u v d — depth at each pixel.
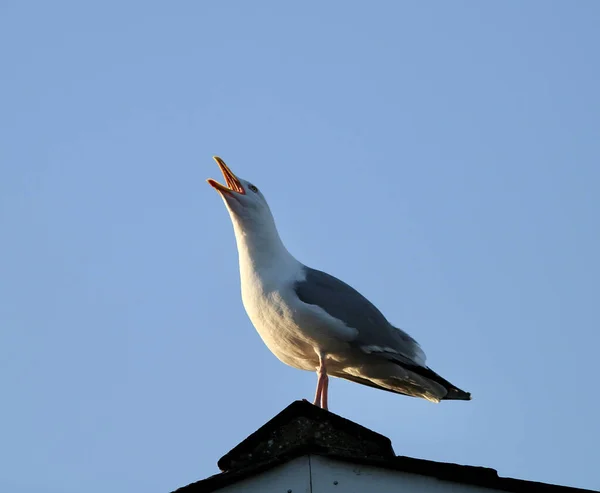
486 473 9.82
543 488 9.95
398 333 15.05
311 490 9.43
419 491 9.65
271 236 15.02
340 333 14.30
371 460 9.55
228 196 15.02
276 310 14.48
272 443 10.15
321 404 14.17
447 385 15.02
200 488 9.69
